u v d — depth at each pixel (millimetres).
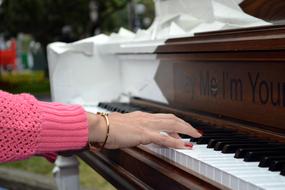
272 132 1545
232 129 1738
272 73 1560
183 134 1625
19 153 1362
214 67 1915
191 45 1905
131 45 2613
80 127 1427
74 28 19891
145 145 1614
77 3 18891
